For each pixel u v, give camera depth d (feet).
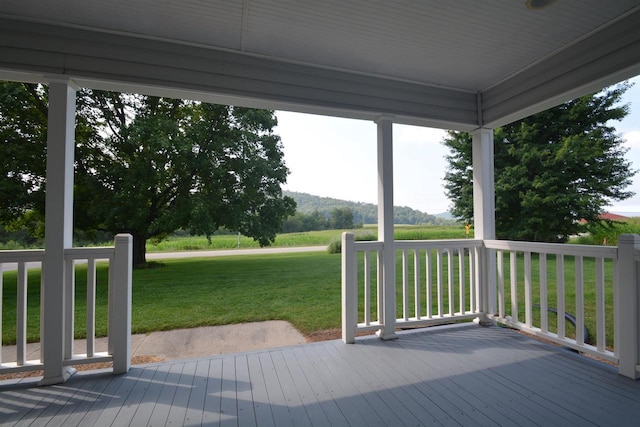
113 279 7.80
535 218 25.76
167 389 6.94
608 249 7.64
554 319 14.71
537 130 26.76
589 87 8.48
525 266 9.91
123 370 7.71
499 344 9.56
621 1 7.03
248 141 28.12
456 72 10.32
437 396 6.55
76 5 7.04
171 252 37.11
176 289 20.81
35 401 6.46
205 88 8.66
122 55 8.04
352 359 8.48
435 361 8.34
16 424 5.65
